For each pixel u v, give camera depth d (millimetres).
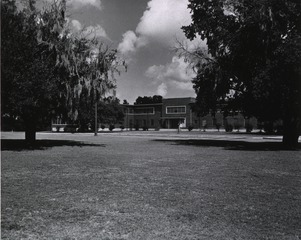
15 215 5918
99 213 6074
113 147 23562
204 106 28578
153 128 91750
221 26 24562
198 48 27672
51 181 9398
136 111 95625
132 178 10023
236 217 5895
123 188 8438
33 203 6793
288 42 20016
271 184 9117
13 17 19156
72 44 23641
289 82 20453
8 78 17781
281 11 20812
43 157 15977
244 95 25859
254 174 10938
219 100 28438
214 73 26266
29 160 14602
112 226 5340
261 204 6855
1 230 5109
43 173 10922
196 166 12977
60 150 20453
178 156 16984
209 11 25625
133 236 4887
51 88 20250
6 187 8461
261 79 20672
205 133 57344
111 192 7930
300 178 10172
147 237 4852
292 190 8305
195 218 5816
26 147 22500
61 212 6133
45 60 22172
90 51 25234
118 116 73812
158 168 12344
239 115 73562
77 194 7684
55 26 22766
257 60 23594
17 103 18719
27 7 22062
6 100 18328
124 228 5246
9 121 25969
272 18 20781
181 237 4863
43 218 5750
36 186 8625
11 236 4855
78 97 23578
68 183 9086
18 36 18688
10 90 18312
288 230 5203
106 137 41406
